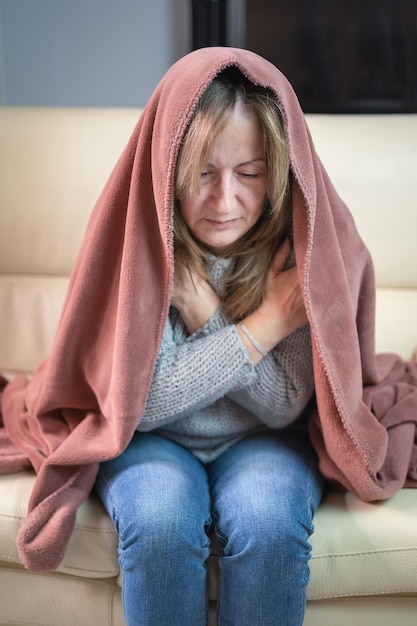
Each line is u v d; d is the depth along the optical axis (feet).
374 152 4.69
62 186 4.83
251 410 3.59
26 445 3.71
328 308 3.31
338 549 3.24
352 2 5.94
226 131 2.98
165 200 2.99
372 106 6.25
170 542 3.02
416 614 3.42
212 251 3.53
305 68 6.18
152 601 3.02
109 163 4.79
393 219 4.68
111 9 6.60
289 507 3.15
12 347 4.84
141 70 6.79
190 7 6.25
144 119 3.19
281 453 3.54
